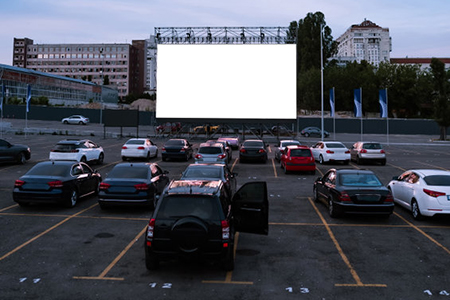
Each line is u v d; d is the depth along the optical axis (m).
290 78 42.25
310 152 19.94
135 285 6.33
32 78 74.19
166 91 43.19
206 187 7.14
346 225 10.36
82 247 8.30
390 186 13.03
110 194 11.16
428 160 27.41
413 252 8.14
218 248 6.41
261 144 24.92
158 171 12.98
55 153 20.16
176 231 6.41
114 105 92.81
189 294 6.01
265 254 7.96
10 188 15.11
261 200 7.41
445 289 6.27
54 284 6.36
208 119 42.88
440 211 10.09
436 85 48.84
